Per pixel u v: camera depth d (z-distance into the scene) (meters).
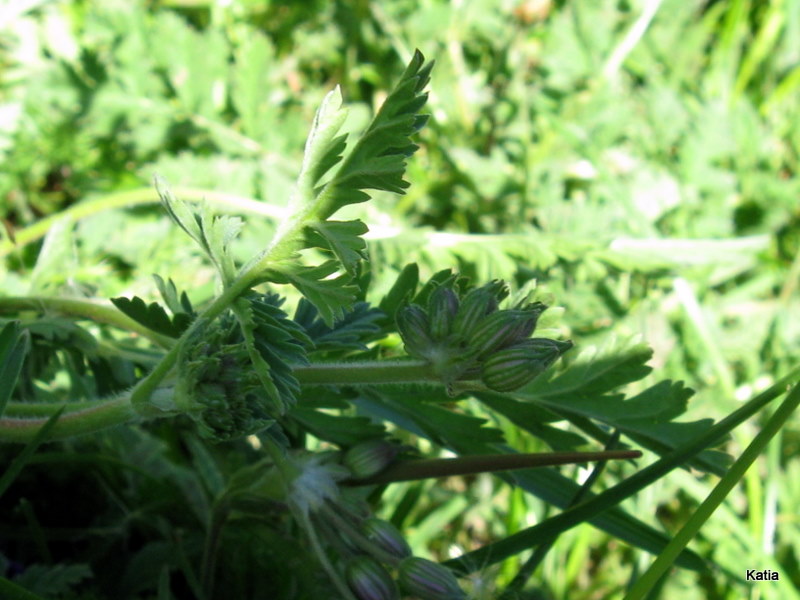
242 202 0.16
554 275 0.18
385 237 0.16
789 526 0.17
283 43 0.23
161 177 0.09
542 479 0.12
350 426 0.11
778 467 0.17
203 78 0.20
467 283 0.10
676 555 0.10
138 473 0.13
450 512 0.15
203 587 0.11
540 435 0.11
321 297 0.08
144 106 0.19
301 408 0.11
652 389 0.11
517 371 0.08
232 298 0.08
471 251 0.16
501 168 0.21
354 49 0.23
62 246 0.14
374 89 0.23
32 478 0.13
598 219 0.20
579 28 0.23
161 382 0.09
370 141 0.08
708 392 0.18
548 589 0.15
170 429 0.14
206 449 0.13
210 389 0.09
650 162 0.22
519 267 0.17
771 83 0.24
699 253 0.19
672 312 0.19
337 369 0.09
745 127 0.22
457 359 0.08
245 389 0.09
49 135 0.19
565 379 0.11
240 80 0.20
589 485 0.11
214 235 0.09
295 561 0.11
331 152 0.08
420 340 0.09
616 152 0.22
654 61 0.24
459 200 0.21
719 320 0.20
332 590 0.11
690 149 0.21
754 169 0.22
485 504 0.16
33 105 0.19
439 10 0.23
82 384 0.14
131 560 0.13
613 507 0.12
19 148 0.19
